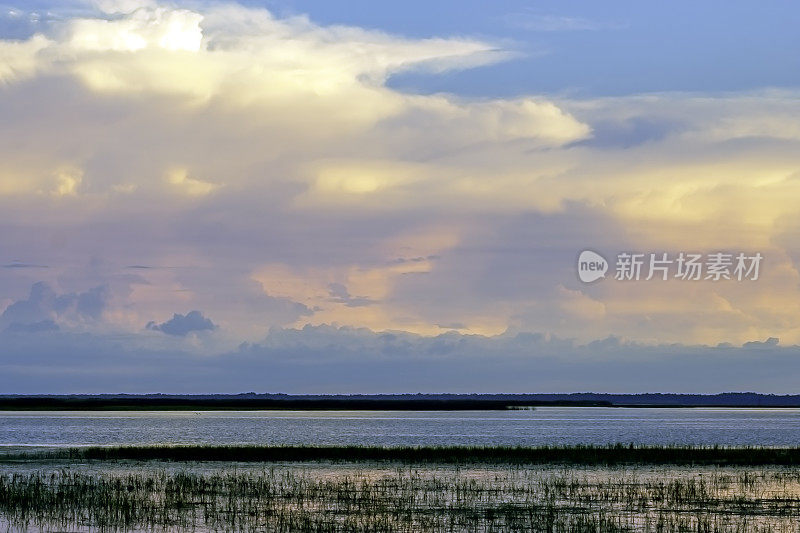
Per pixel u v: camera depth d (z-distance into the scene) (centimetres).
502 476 6819
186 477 6347
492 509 5100
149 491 5762
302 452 8838
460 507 5172
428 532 4422
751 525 4606
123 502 5241
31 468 7531
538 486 6138
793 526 4575
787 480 6512
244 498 5494
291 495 5638
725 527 4538
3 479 6250
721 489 5984
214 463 7994
